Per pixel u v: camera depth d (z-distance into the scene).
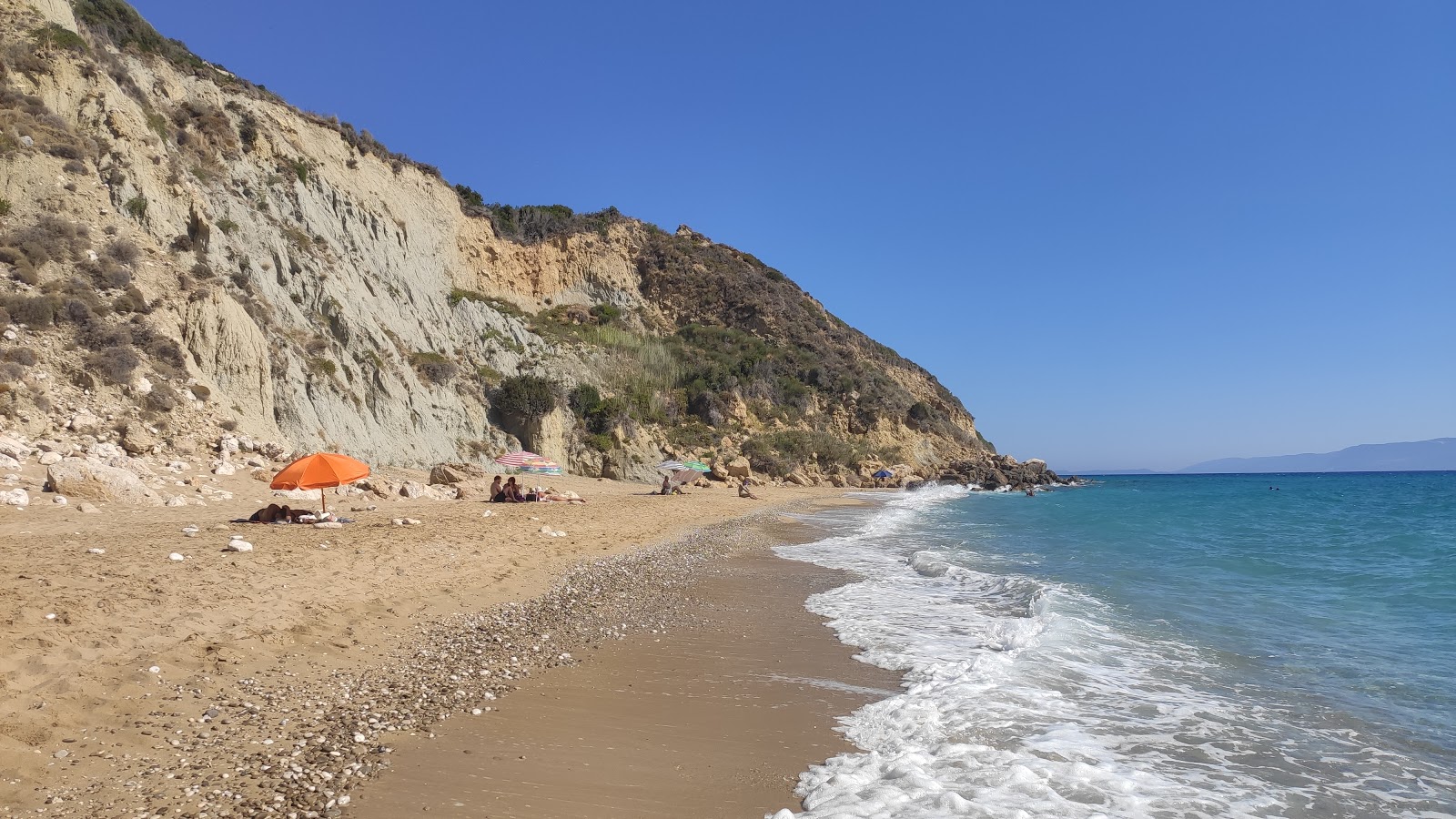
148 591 8.63
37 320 20.91
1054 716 7.06
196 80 38.22
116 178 26.88
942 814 4.93
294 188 38.16
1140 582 14.69
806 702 7.46
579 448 44.44
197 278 27.38
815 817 4.88
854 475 59.97
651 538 20.58
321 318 33.25
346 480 15.91
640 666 8.55
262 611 8.62
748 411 60.53
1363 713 7.22
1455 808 5.29
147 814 4.44
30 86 26.48
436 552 13.69
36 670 6.04
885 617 11.52
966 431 85.88
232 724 5.87
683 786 5.42
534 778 5.41
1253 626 10.91
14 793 4.48
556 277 66.31
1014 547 21.19
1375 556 18.94
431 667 7.89
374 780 5.17
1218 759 6.10
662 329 70.25
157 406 21.59
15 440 17.33
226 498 18.34
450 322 45.25
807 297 87.81
